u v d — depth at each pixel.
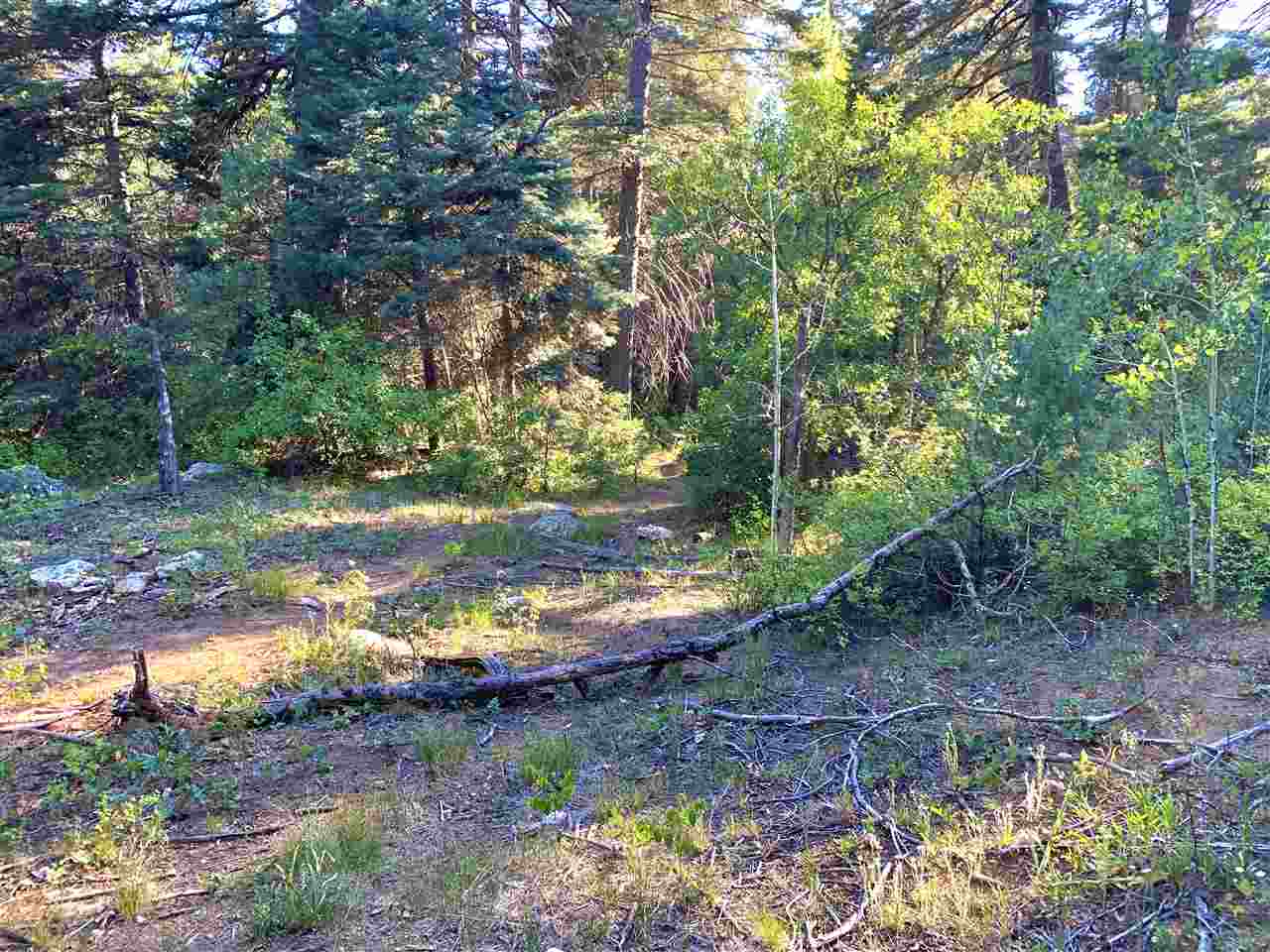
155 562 11.37
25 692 7.20
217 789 5.38
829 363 12.27
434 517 14.91
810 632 7.66
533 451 18.89
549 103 23.41
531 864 4.34
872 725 5.48
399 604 9.84
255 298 17.89
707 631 8.48
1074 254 7.74
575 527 14.68
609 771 5.45
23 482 15.93
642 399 28.00
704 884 4.00
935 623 7.53
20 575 10.60
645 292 27.17
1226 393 7.59
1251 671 5.35
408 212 18.86
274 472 18.31
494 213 18.80
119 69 19.47
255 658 7.98
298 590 10.30
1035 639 6.64
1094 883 3.61
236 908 4.12
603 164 25.23
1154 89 7.20
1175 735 4.75
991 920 3.53
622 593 10.46
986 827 4.20
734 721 5.98
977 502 7.80
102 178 15.58
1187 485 6.73
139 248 14.80
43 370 20.36
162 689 7.09
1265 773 4.21
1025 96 21.84
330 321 19.20
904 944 3.51
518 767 5.60
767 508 14.33
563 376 20.64
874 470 9.42
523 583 11.09
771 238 11.12
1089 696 5.42
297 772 5.70
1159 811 3.91
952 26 20.84
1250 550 6.60
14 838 4.84
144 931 3.97
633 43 22.95
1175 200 7.02
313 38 19.14
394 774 5.61
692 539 14.29
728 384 14.85
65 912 4.13
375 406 18.25
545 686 7.16
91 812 5.18
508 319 20.77
